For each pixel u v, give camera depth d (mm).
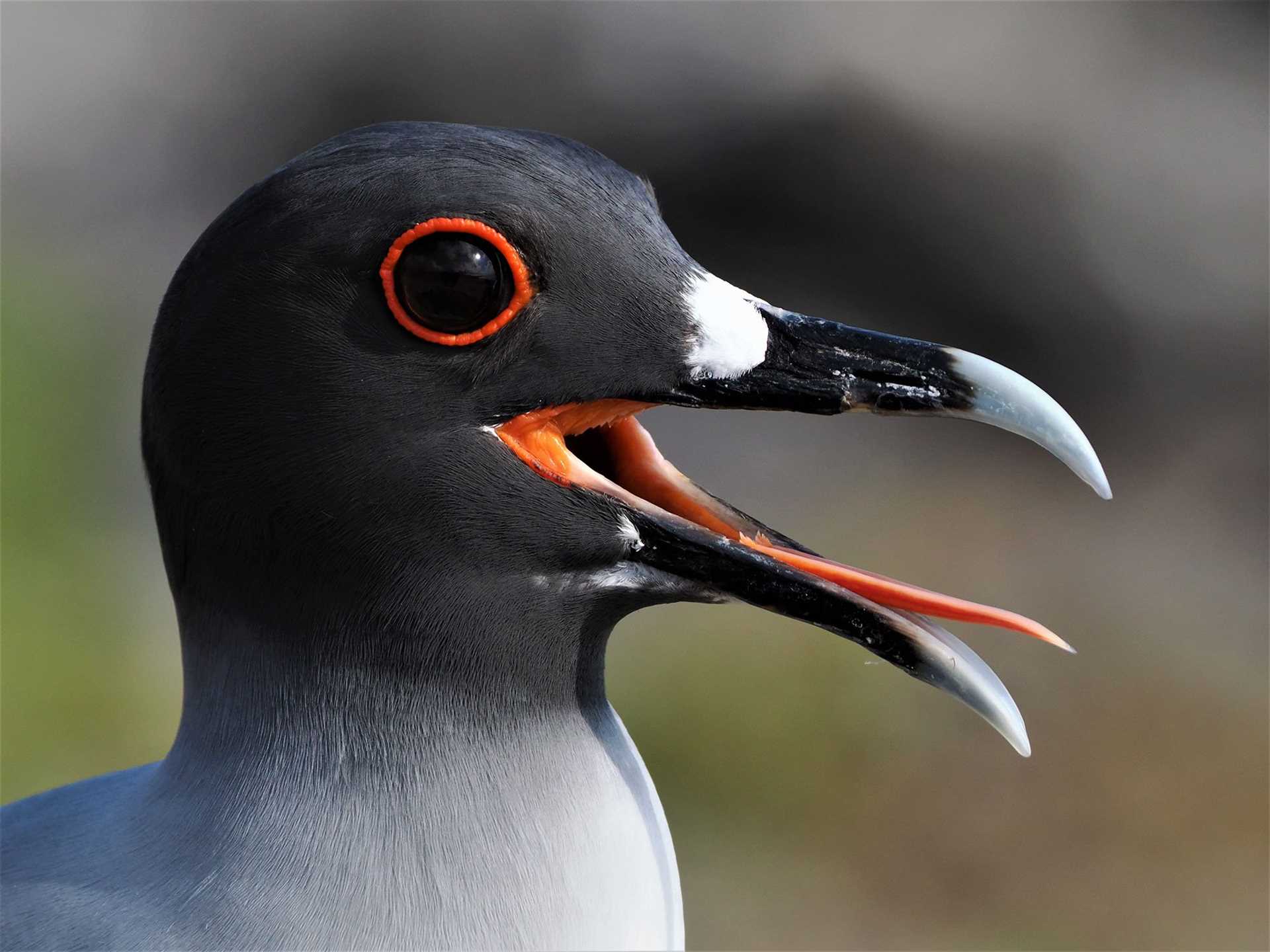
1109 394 16672
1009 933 11297
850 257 16922
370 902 4496
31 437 13031
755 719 12344
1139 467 16438
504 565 4641
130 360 15070
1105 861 11914
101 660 11766
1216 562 15195
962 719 12688
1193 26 16297
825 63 16516
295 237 4410
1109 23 16391
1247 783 12438
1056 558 14836
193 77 18234
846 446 16031
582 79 17141
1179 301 16312
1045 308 16641
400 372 4461
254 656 4641
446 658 4637
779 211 16906
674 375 4703
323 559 4543
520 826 4652
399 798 4570
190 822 4570
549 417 4707
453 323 4438
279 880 4477
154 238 17688
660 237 4738
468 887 4562
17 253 16375
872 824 11984
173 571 4805
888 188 16672
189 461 4570
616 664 12688
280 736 4609
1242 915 11391
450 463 4543
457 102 17516
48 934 4477
